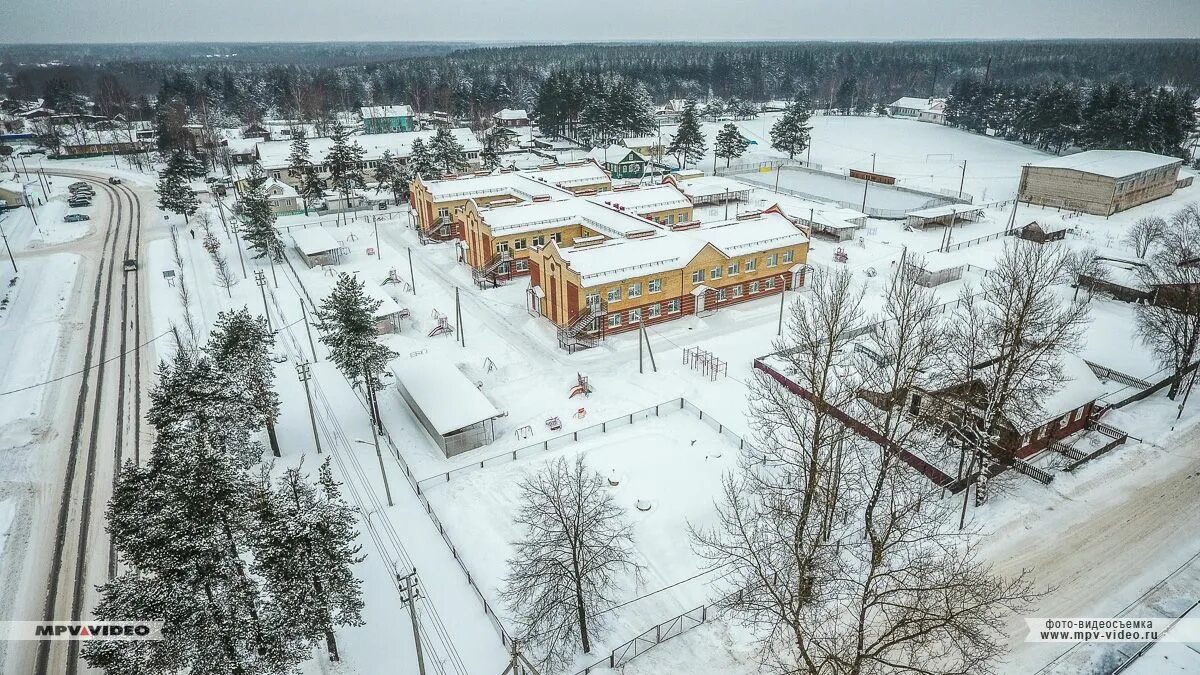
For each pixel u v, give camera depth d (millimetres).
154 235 107812
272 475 46500
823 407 35062
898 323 44344
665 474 45719
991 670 31219
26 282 85688
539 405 55281
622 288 66500
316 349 66562
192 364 46344
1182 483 43844
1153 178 112000
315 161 142750
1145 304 69625
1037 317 44188
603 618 34469
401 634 33938
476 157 151250
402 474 46719
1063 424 47750
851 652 31031
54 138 179375
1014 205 109875
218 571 27484
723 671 31734
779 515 34750
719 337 67000
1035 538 39344
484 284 81750
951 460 45531
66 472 48219
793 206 114000
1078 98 152500
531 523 35312
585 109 169250
